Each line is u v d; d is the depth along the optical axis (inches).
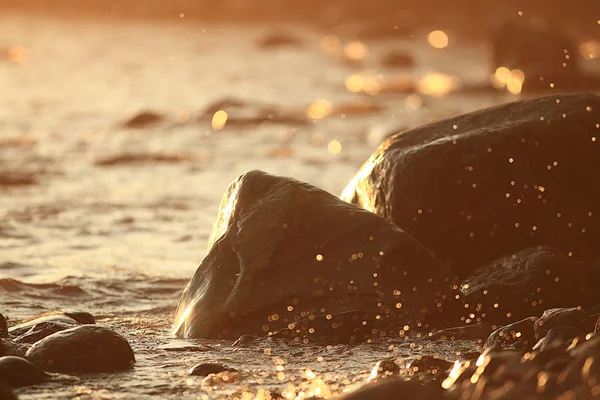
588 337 842.2
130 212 1908.2
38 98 4045.3
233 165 2495.1
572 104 1295.5
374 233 1119.0
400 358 954.7
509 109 1315.2
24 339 979.3
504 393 692.1
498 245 1238.9
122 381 891.4
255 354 992.2
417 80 4832.7
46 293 1314.0
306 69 5595.5
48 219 1824.6
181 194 2102.6
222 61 6033.5
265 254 1111.6
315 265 1102.4
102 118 3469.5
